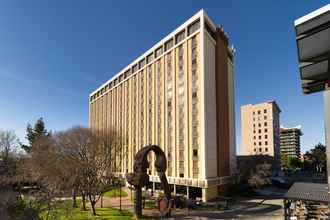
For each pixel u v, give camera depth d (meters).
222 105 46.00
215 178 39.56
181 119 43.44
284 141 137.50
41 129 60.09
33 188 35.03
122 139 49.38
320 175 79.56
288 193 18.50
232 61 54.75
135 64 59.53
